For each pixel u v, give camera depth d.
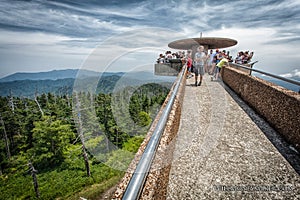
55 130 31.67
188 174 3.23
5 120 47.53
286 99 4.45
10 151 42.59
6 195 27.94
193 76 10.62
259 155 3.81
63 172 27.58
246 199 2.75
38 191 26.38
